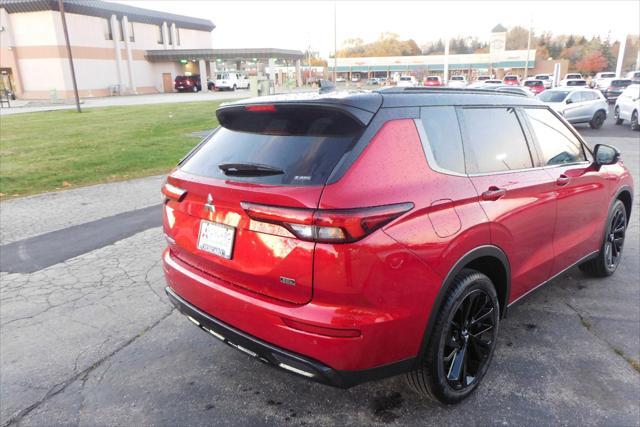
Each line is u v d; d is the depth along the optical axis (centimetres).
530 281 329
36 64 4209
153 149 1318
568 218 356
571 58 10469
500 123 309
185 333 364
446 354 263
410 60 8338
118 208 741
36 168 1048
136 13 4991
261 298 234
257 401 282
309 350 220
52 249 554
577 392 283
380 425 259
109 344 348
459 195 253
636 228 587
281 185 222
